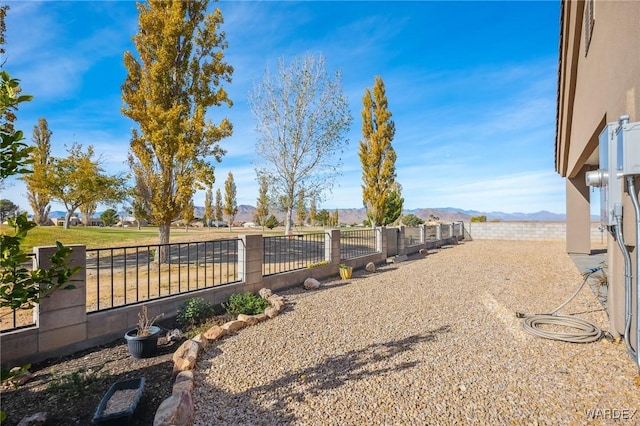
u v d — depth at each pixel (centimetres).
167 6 1061
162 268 996
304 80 1766
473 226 2238
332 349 389
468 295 659
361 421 247
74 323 390
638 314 286
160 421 228
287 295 677
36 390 297
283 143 1800
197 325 480
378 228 1155
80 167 1681
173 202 1084
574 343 393
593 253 1264
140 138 1053
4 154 161
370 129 2275
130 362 360
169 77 1073
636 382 290
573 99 753
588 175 351
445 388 294
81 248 399
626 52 315
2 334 337
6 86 161
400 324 482
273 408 265
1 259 162
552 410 256
